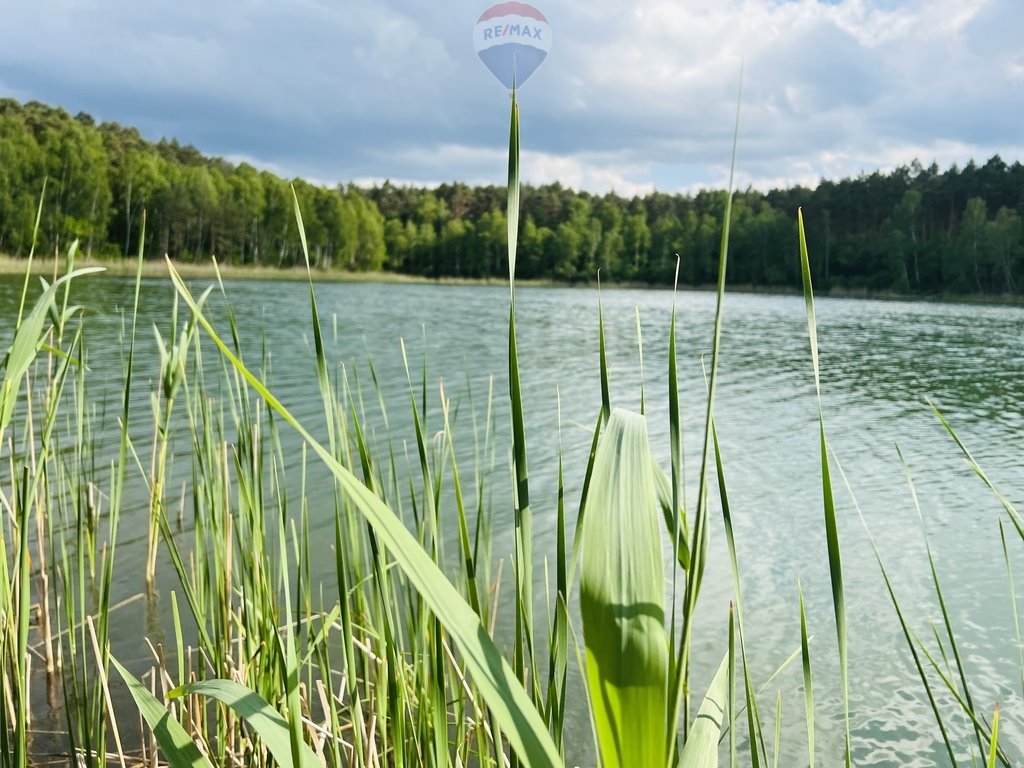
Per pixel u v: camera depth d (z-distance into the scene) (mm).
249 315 18938
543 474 5848
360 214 64812
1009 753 2643
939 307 38406
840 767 2543
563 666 718
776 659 3295
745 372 13156
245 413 1865
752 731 750
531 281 67000
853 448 7461
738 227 59406
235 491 3840
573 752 2492
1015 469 6719
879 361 15125
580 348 15539
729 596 3924
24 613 1213
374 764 1438
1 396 1017
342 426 1231
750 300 43156
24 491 1222
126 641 2977
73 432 5602
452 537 4328
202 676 1826
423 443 956
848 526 5055
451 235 68688
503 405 8516
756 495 5734
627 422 542
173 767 719
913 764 2596
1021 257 45281
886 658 3320
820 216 58719
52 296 1067
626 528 513
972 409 9969
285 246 55688
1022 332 22750
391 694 1048
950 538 4867
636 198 81125
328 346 13109
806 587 4055
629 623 499
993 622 3688
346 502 1718
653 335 19516
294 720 688
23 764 1232
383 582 1022
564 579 709
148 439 5828
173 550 1800
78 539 1737
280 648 799
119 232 46000
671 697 525
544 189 80375
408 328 17953
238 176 53469
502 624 3258
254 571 1713
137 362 9492
